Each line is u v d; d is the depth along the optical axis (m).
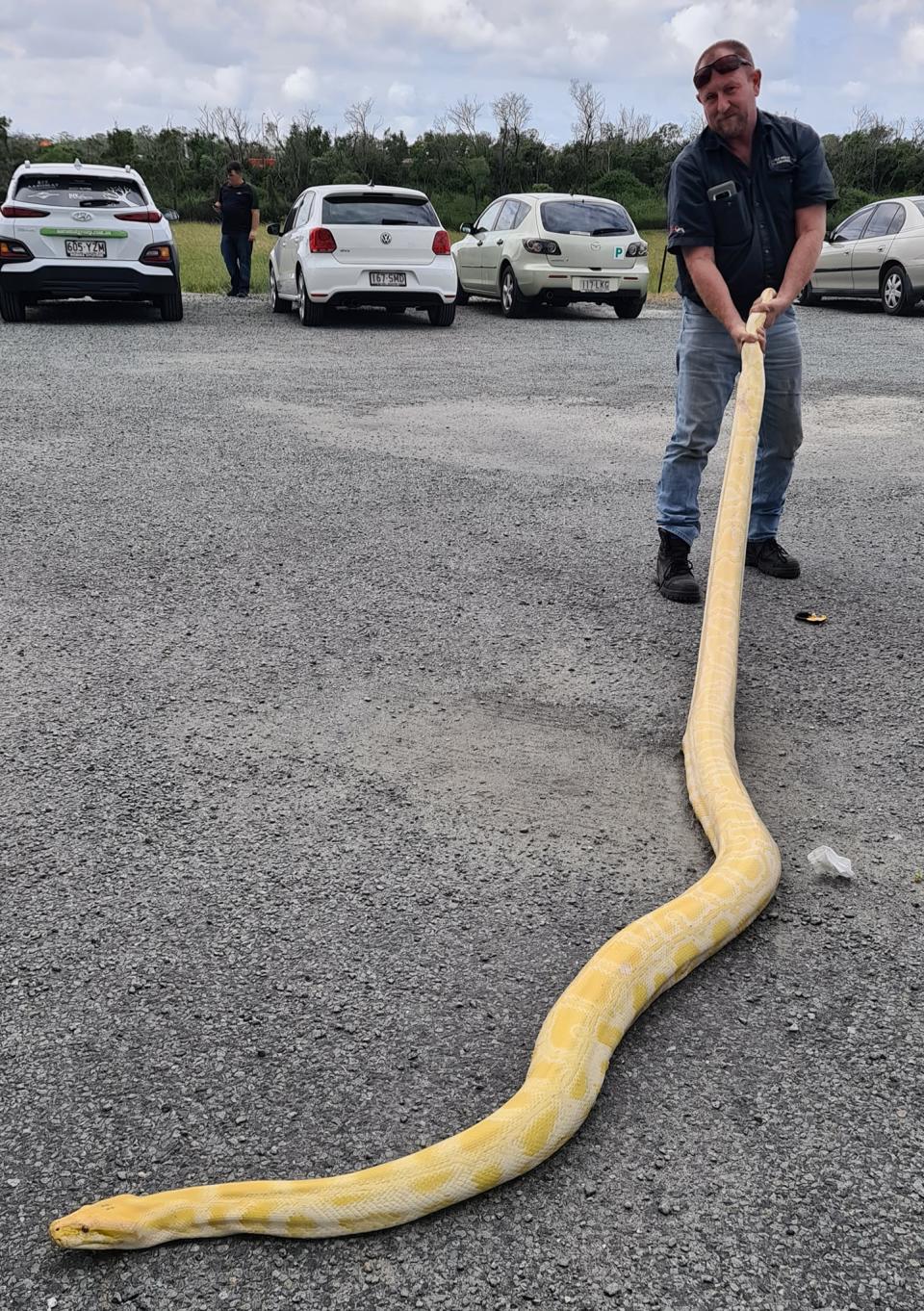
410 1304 1.89
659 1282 1.92
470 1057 2.43
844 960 2.77
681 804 3.49
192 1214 2.00
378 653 4.60
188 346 13.72
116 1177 2.13
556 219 17.47
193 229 40.22
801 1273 1.94
